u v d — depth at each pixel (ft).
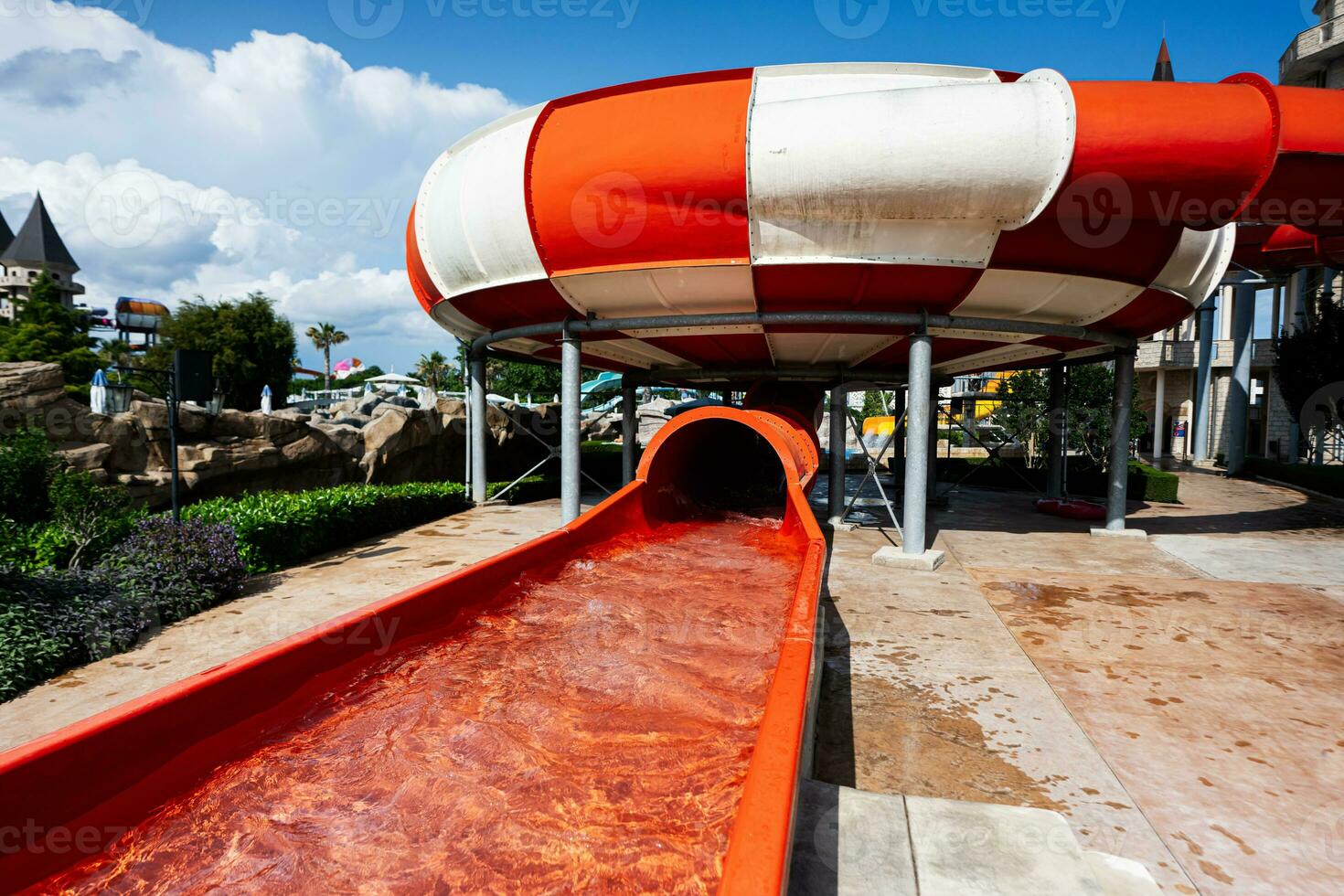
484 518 48.29
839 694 17.81
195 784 9.25
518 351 48.24
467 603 16.08
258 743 10.30
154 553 25.03
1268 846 11.48
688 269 27.76
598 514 24.70
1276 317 99.81
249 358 108.47
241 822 8.61
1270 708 16.94
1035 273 27.53
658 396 160.86
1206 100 23.04
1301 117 22.38
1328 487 63.21
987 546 38.68
